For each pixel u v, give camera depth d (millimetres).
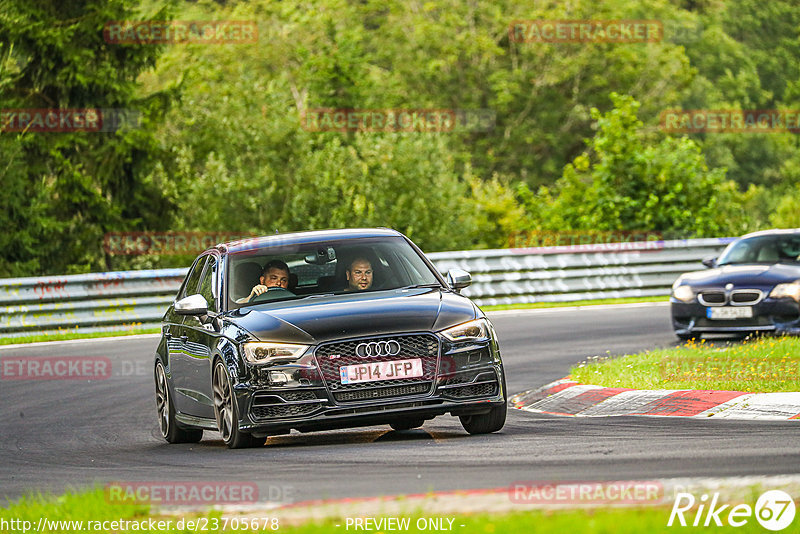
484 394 31734
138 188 128125
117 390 52406
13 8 122188
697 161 118875
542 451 28578
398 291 34000
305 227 122625
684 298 57156
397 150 128625
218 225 122438
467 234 129750
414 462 27766
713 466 24828
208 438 39062
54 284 76750
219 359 32469
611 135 119625
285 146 127688
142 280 79375
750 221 126000
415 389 31047
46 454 36312
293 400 30812
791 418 32906
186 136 130000
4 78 120938
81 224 124812
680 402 36594
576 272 88875
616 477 24062
